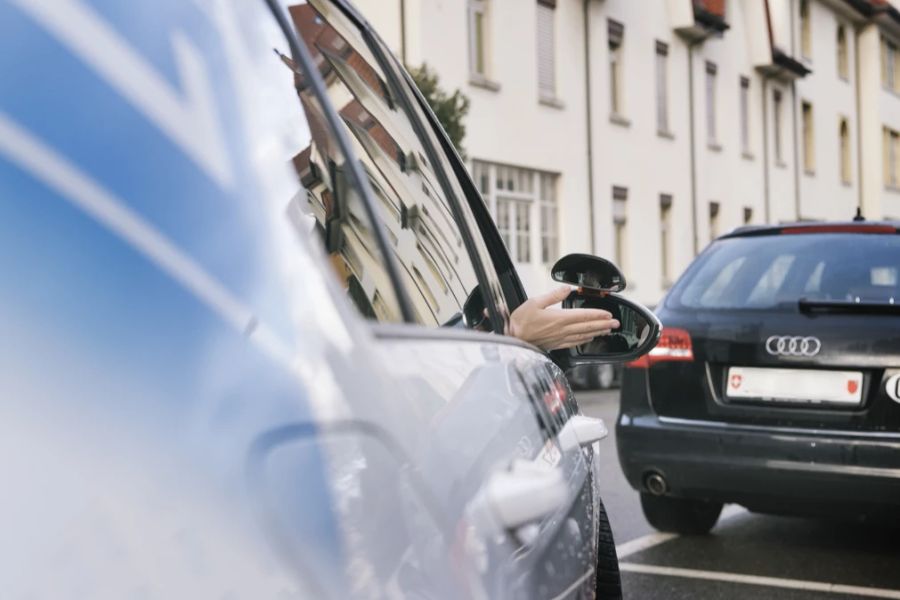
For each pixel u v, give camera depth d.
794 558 5.31
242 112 1.02
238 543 0.79
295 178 1.08
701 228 30.34
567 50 23.69
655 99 27.73
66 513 0.71
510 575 1.26
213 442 0.81
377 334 1.14
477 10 20.78
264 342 0.88
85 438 0.74
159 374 0.79
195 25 1.01
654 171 27.61
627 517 6.32
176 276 0.83
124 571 0.72
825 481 4.73
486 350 1.57
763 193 34.88
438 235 1.89
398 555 0.99
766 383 4.95
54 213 0.78
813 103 39.31
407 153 1.92
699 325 5.14
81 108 0.83
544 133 22.64
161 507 0.76
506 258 2.53
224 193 0.92
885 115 45.12
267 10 1.23
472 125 20.27
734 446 4.91
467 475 1.21
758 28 34.19
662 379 5.18
